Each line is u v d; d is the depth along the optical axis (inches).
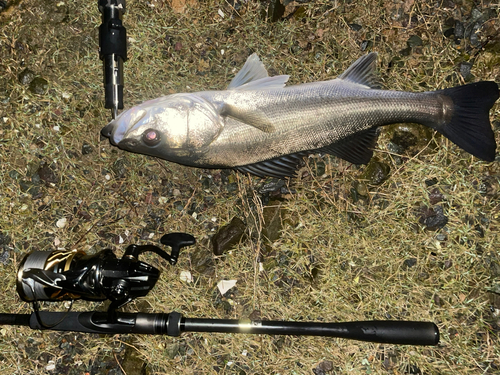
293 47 22.8
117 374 21.2
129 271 16.5
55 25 21.9
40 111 21.6
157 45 22.4
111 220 21.8
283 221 22.2
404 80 22.7
